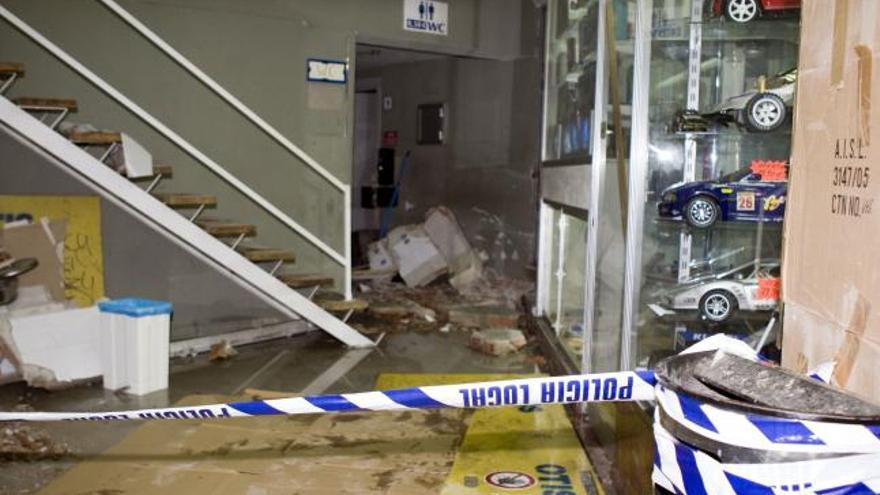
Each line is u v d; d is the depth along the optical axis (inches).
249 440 128.5
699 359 54.2
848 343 52.7
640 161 108.0
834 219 55.2
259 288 192.2
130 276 182.2
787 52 112.7
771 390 47.9
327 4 241.6
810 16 60.2
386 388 165.2
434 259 287.0
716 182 108.3
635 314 110.0
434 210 297.7
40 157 165.8
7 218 162.9
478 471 116.4
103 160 170.2
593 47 146.2
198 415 78.4
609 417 115.9
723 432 44.2
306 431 133.2
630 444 101.2
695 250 113.3
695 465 46.3
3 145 160.9
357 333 206.2
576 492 109.0
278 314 215.0
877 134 49.4
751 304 107.7
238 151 228.1
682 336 110.3
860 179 51.6
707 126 107.6
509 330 212.2
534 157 279.0
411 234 296.0
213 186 223.6
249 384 167.3
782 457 42.3
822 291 56.9
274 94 233.9
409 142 329.4
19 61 190.4
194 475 113.6
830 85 56.3
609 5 122.3
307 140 242.1
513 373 179.5
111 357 159.3
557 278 199.8
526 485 111.3
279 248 237.8
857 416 41.7
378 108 344.8
